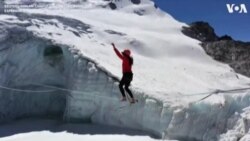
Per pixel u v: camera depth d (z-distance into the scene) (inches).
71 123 999.6
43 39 1100.5
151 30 1843.0
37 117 1131.9
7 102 1095.0
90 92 995.3
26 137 930.1
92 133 922.7
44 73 1130.7
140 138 867.4
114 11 2007.9
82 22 1464.1
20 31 1119.0
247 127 747.4
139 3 2229.3
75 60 1052.5
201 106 852.0
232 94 863.7
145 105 908.6
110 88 971.3
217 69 1528.1
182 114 851.4
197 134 828.0
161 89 987.9
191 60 1578.5
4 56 1079.6
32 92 1131.9
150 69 1200.8
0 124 1074.1
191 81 1194.0
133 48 1471.5
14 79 1101.1
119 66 1106.7
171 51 1588.3
